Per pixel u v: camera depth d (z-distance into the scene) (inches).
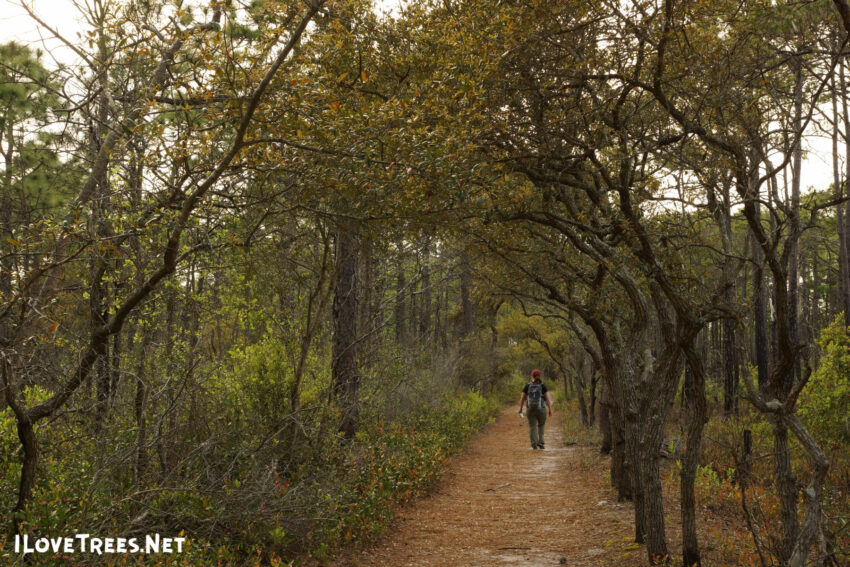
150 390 270.1
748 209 201.6
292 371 346.6
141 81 273.1
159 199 203.3
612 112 249.3
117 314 202.8
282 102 189.9
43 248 196.9
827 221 882.8
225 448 281.1
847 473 315.9
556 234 336.5
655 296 248.2
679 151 230.4
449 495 429.1
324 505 280.4
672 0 215.2
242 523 246.7
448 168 195.5
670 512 335.9
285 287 359.6
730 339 686.5
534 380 690.2
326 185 206.2
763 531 238.7
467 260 427.8
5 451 226.4
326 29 270.2
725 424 537.3
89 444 251.4
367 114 199.0
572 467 544.1
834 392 470.9
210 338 356.5
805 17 228.5
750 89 227.6
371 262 497.4
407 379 621.3
